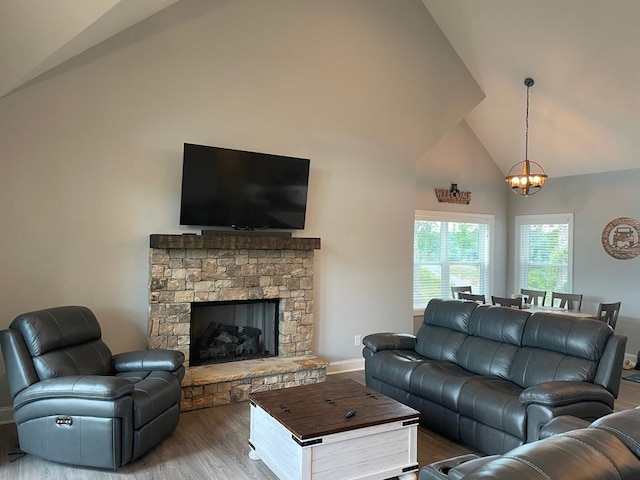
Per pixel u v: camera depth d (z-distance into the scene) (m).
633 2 4.55
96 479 3.06
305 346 5.32
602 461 1.24
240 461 3.34
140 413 3.23
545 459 1.21
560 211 7.46
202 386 4.38
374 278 5.93
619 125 5.99
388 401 3.32
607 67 5.34
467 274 7.78
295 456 2.82
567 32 5.23
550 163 7.32
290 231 5.34
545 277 7.68
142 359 3.89
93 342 3.90
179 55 4.66
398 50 5.99
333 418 2.98
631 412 1.54
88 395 3.10
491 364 4.00
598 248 6.95
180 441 3.67
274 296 5.11
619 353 3.38
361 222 5.83
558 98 6.14
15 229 3.98
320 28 5.45
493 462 1.24
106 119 4.33
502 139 7.48
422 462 3.40
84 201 4.25
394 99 6.00
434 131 6.35
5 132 3.94
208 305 4.99
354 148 5.76
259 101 5.11
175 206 4.68
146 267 4.54
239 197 4.87
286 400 3.33
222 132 4.91
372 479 2.96
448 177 7.53
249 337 5.28
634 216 6.53
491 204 8.01
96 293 4.31
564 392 3.04
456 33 6.16
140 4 3.73
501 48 5.93
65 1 3.23
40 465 3.24
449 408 3.76
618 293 6.70
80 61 4.20
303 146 5.41
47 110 4.08
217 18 4.85
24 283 4.02
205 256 4.70
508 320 4.09
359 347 5.83
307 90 5.40
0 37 3.35
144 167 4.52
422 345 4.74
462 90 6.54
